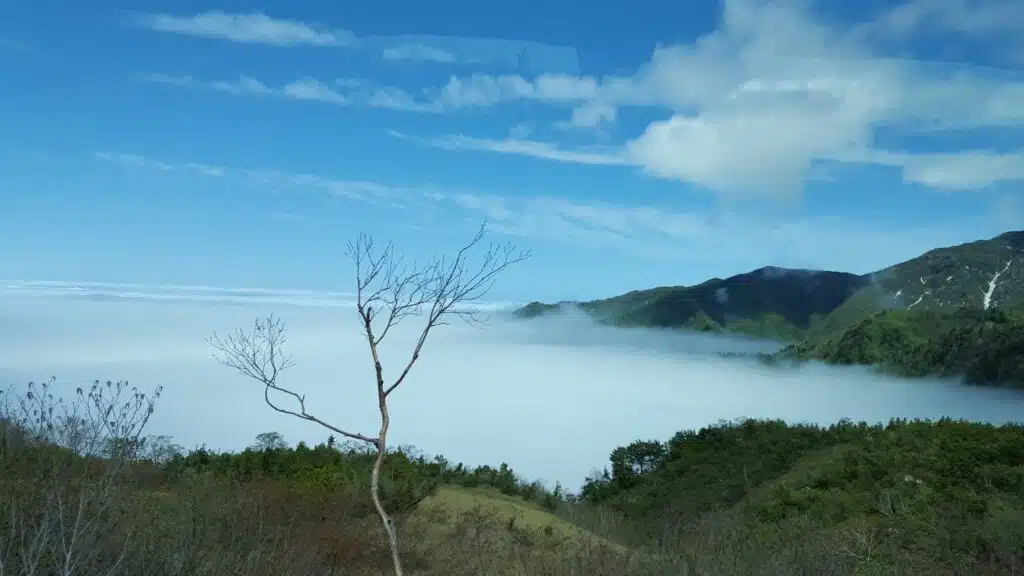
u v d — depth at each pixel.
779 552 8.25
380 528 10.32
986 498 17.27
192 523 6.57
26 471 4.96
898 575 9.00
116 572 4.83
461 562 9.40
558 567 8.91
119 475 5.20
